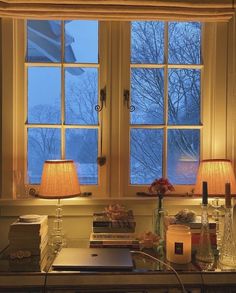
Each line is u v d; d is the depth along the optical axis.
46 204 2.38
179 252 1.90
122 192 2.48
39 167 2.49
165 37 2.51
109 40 2.46
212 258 1.91
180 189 2.51
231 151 2.45
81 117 2.50
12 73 2.39
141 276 1.78
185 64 2.52
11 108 2.38
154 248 2.05
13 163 2.41
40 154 2.49
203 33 2.53
